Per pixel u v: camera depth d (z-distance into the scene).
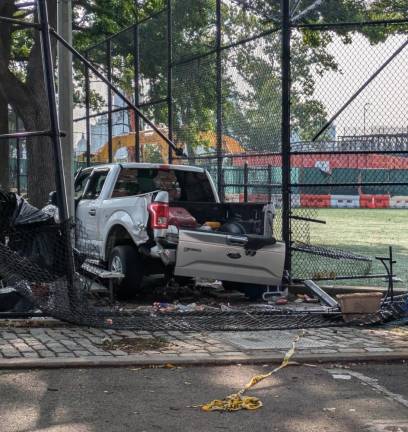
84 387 5.67
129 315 8.31
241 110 12.36
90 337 7.39
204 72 13.85
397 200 42.16
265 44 11.52
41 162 17.36
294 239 13.15
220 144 12.89
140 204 9.66
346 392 5.68
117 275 9.38
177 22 15.26
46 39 8.11
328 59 11.17
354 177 23.80
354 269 11.55
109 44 17.91
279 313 8.64
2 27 19.61
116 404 5.25
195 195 11.27
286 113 10.46
